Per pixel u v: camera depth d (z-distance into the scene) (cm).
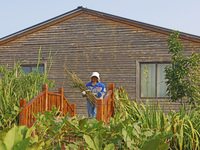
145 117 514
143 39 1463
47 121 231
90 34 1520
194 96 966
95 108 813
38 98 779
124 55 1475
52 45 1551
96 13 1512
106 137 218
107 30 1504
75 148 204
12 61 1577
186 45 1423
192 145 447
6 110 700
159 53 1442
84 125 220
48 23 1559
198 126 493
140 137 233
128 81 1456
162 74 1437
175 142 450
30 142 164
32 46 1570
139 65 1459
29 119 706
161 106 1405
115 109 740
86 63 1508
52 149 196
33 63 1556
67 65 1523
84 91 804
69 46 1534
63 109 966
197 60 1030
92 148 174
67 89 1508
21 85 884
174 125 446
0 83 745
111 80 1473
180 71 1001
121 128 217
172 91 1011
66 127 215
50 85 1167
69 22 1548
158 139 168
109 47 1493
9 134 137
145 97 1435
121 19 1475
